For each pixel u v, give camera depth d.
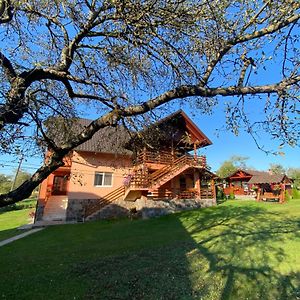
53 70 4.27
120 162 19.73
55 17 4.79
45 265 7.82
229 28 3.73
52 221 18.02
